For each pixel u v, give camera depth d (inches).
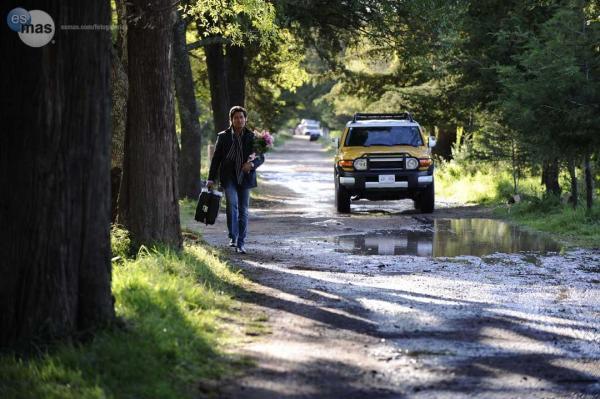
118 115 990.4
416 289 813.2
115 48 1060.5
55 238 509.0
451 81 2272.4
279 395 458.6
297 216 1724.9
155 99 850.1
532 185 2169.0
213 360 517.7
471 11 1958.7
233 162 1043.3
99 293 530.6
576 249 1162.0
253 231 1409.9
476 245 1213.1
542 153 1402.6
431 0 1852.9
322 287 805.9
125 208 854.5
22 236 503.5
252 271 894.4
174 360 498.0
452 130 2896.2
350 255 1088.8
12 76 500.7
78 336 510.6
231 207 1045.2
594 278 902.4
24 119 502.0
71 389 430.0
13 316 502.3
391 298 756.0
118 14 981.8
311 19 1916.8
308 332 608.7
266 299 733.3
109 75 537.6
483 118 2113.7
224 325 615.2
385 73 3157.0
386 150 1793.8
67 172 514.6
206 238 1262.3
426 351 561.9
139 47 847.7
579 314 698.8
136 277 643.5
